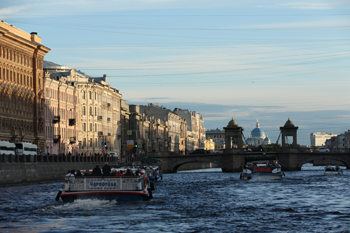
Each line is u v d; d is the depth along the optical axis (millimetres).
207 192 66812
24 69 117062
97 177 46500
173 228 35156
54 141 129875
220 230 34562
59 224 36562
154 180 99750
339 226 36188
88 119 154875
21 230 34281
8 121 108375
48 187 77125
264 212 43656
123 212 42281
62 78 141500
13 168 82500
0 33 104688
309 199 55906
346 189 71438
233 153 168875
